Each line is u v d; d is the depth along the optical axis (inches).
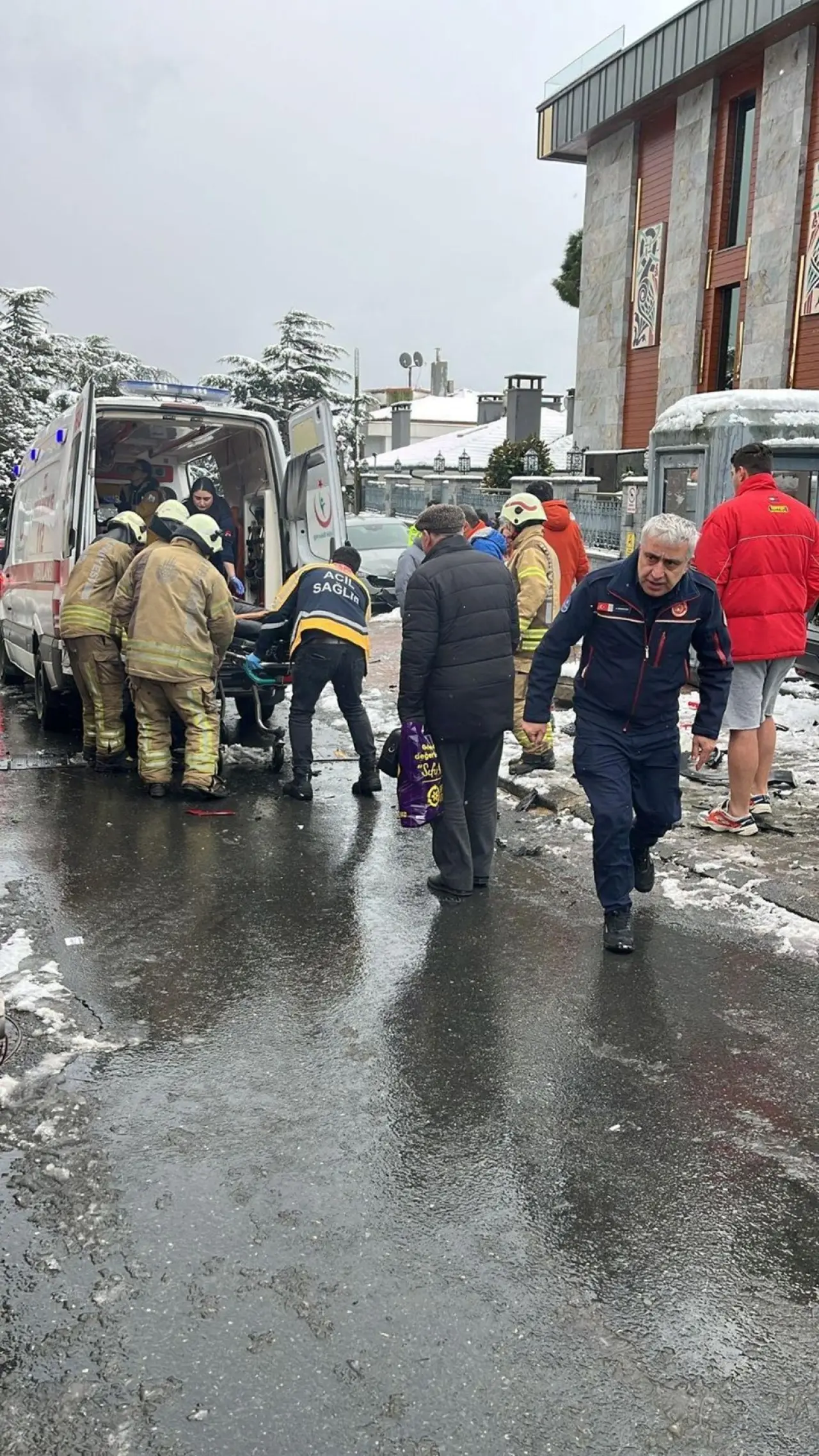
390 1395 92.9
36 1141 130.0
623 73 900.6
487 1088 143.0
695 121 849.5
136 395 362.0
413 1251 111.3
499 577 205.6
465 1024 160.6
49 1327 100.2
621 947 184.5
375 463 1713.8
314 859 236.5
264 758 339.6
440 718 204.2
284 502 363.9
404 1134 132.6
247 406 375.6
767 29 739.4
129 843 246.8
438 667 203.0
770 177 774.5
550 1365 96.5
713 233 852.6
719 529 231.0
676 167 876.0
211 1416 90.7
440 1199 120.0
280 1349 97.9
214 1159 127.0
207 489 370.6
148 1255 110.1
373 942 190.7
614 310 975.0
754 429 396.2
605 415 994.7
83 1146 129.1
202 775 281.3
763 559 228.7
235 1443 88.1
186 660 275.6
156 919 200.5
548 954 185.2
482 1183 122.9
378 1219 116.4
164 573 275.0
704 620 182.1
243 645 326.0
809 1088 143.2
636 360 960.3
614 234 967.6
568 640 185.5
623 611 177.6
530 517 291.3
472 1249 111.7
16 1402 92.0
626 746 185.3
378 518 756.6
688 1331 100.8
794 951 185.0
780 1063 149.3
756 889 208.8
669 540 169.0
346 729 370.3
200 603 276.1
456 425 2517.2
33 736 372.5
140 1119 135.1
